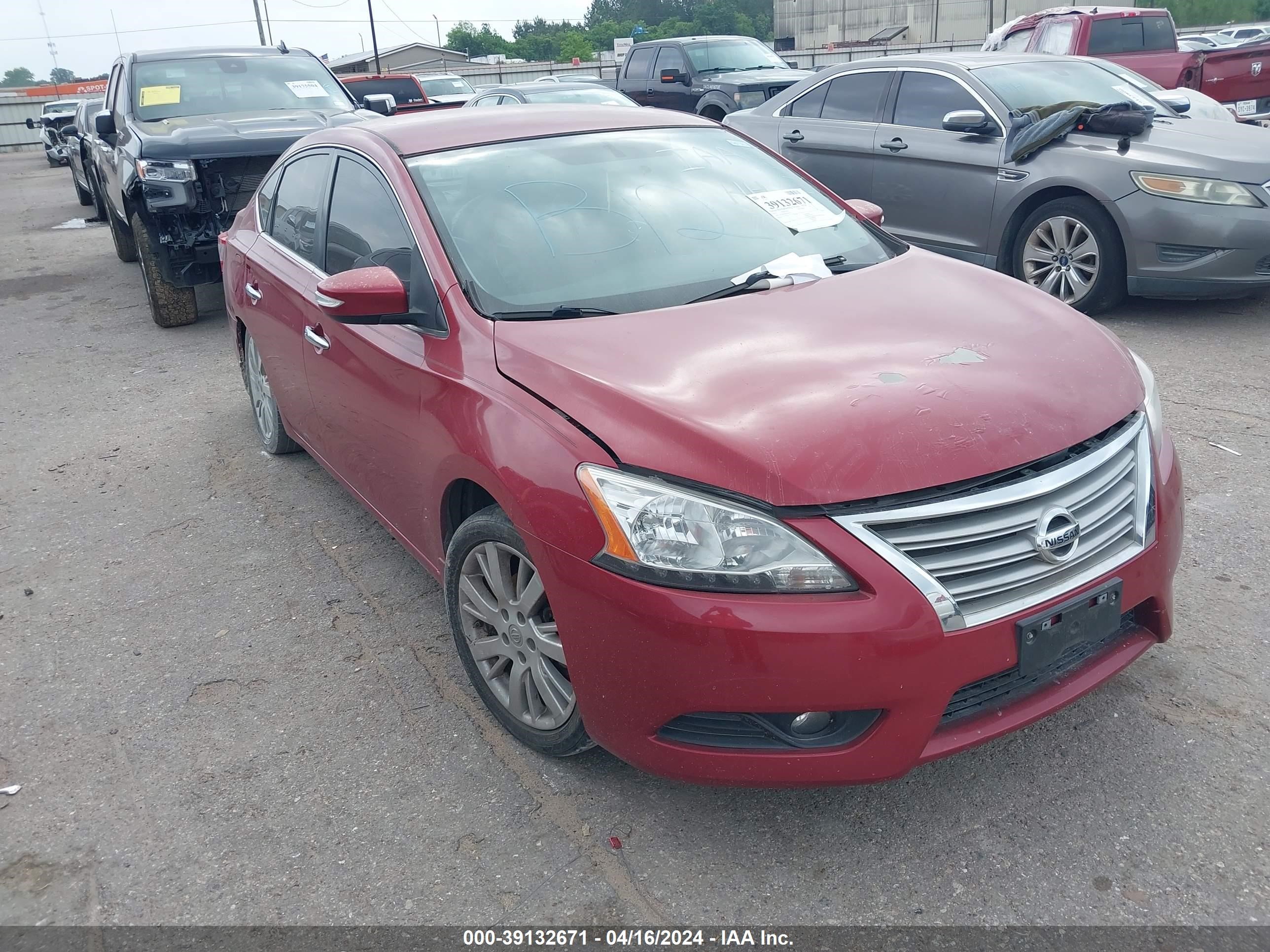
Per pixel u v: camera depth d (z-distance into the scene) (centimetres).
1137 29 1216
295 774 281
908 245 374
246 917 234
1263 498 398
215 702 317
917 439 225
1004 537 226
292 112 838
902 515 217
